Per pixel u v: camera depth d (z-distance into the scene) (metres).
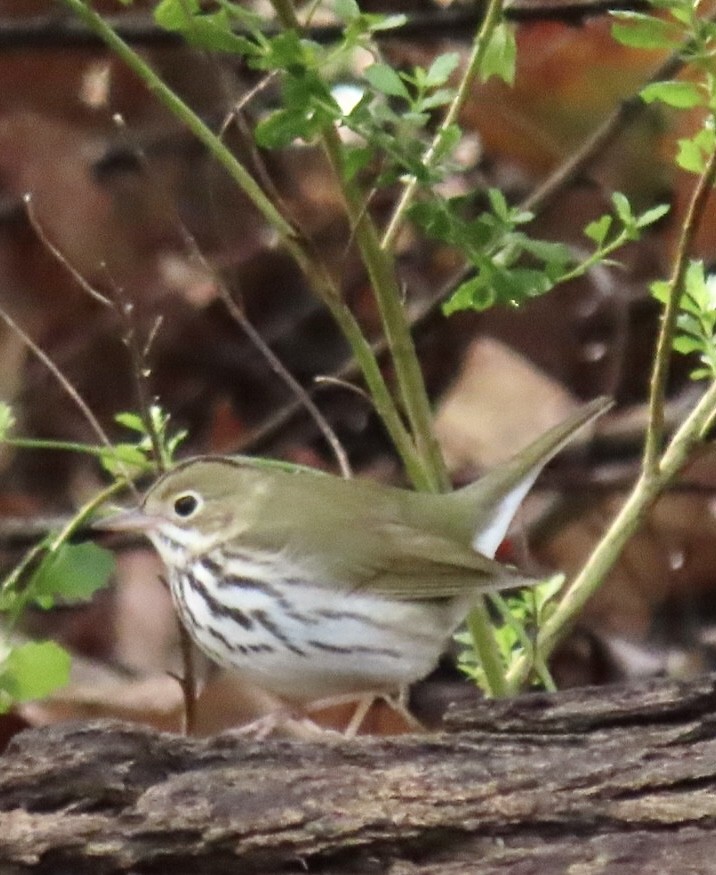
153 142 14.22
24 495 13.88
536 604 9.13
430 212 7.78
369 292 13.95
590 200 13.33
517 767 6.63
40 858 6.48
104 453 8.70
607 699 6.83
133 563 12.77
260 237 14.23
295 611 8.08
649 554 12.80
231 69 13.79
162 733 6.79
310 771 6.65
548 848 6.39
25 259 14.07
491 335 13.63
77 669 11.50
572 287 13.73
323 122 7.58
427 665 8.32
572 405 13.13
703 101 7.59
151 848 6.47
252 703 11.05
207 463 8.68
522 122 13.17
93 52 13.67
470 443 12.92
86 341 14.06
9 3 13.93
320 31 11.69
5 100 14.30
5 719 10.77
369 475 13.54
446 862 6.42
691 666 12.27
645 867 6.30
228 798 6.54
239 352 14.20
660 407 8.84
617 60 12.84
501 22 8.84
